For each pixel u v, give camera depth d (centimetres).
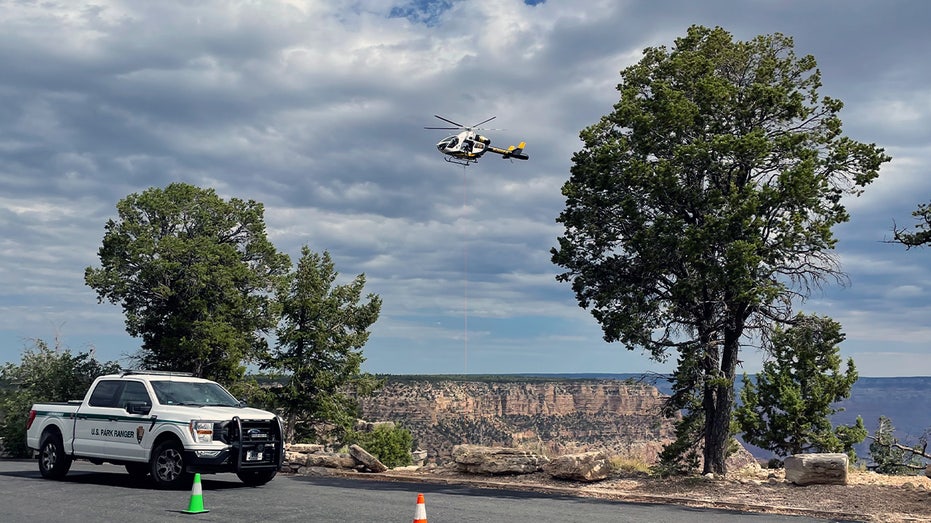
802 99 2223
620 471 2144
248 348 4391
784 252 2167
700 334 2295
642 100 2302
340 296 4709
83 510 1306
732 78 2392
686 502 1616
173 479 1639
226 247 4369
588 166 2348
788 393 3303
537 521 1273
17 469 2169
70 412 1842
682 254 2145
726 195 2200
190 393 1805
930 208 1877
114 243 4228
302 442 4544
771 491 1703
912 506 1484
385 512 1332
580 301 2444
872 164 2166
